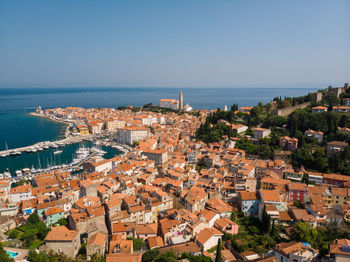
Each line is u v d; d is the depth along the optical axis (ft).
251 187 538.06
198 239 364.17
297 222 398.83
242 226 427.74
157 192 472.03
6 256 289.74
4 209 458.50
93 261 314.55
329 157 636.07
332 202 469.98
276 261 277.23
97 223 404.57
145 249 363.35
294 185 501.15
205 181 557.33
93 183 499.10
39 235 390.01
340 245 299.17
